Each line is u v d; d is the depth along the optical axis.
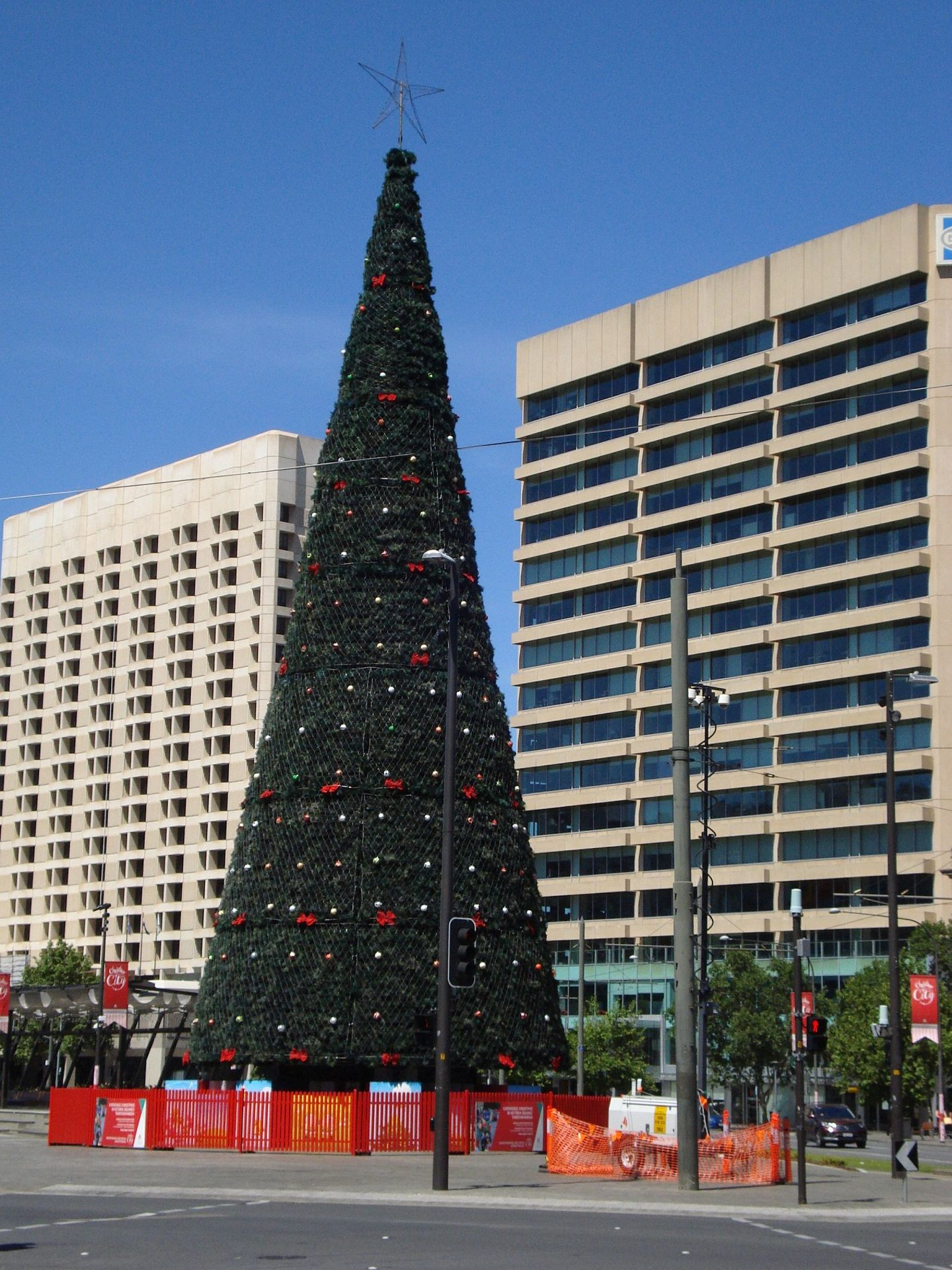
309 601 42.62
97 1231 20.66
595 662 109.75
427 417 44.03
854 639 95.62
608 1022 79.00
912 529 93.94
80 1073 99.06
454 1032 38.97
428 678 41.66
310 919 39.28
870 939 90.69
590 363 113.25
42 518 144.50
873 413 95.69
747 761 99.69
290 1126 36.56
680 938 30.23
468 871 40.38
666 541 107.31
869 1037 75.44
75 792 135.12
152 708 130.12
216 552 126.88
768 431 102.00
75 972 108.00
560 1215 25.06
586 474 113.50
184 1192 27.44
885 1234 23.55
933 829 90.00
